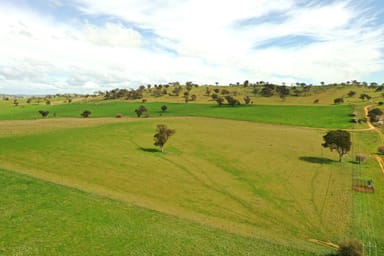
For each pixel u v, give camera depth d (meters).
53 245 24.77
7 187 37.16
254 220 36.81
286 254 27.47
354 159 70.44
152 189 45.25
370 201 44.19
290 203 42.81
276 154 73.81
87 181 45.72
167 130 72.56
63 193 37.03
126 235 27.72
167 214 34.62
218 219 35.84
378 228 35.66
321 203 43.03
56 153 61.94
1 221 28.20
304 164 65.06
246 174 56.44
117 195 40.09
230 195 45.12
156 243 26.80
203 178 52.81
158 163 60.53
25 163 52.41
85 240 26.09
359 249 27.72
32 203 33.03
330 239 32.81
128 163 58.78
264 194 46.16
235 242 28.81
